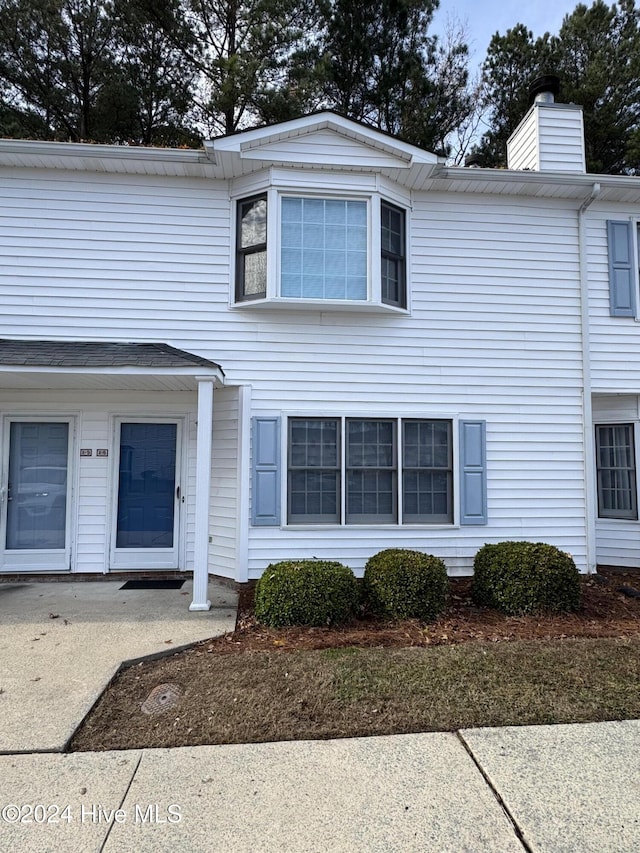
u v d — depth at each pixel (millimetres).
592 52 15461
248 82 12422
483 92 16281
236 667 4129
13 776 2826
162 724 3359
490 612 5793
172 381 6477
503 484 7516
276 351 7195
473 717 3432
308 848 2340
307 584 5258
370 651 4477
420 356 7453
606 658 4324
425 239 7578
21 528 7184
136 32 12664
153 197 7152
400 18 14117
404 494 7355
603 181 7531
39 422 7273
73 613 5594
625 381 7859
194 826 2471
